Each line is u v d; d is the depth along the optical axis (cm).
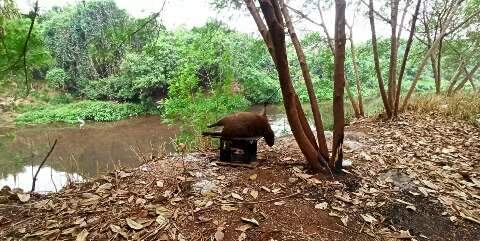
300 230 234
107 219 242
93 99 1683
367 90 1391
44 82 1709
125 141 1068
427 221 264
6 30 286
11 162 855
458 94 890
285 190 287
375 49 610
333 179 312
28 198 281
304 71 325
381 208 275
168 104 608
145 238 220
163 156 385
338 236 232
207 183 296
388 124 602
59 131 1262
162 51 1181
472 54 948
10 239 221
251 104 1357
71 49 1661
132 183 301
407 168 362
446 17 808
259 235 226
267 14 260
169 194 277
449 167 372
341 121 311
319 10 622
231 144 340
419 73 691
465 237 247
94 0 1445
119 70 1556
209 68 746
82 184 312
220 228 231
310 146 315
